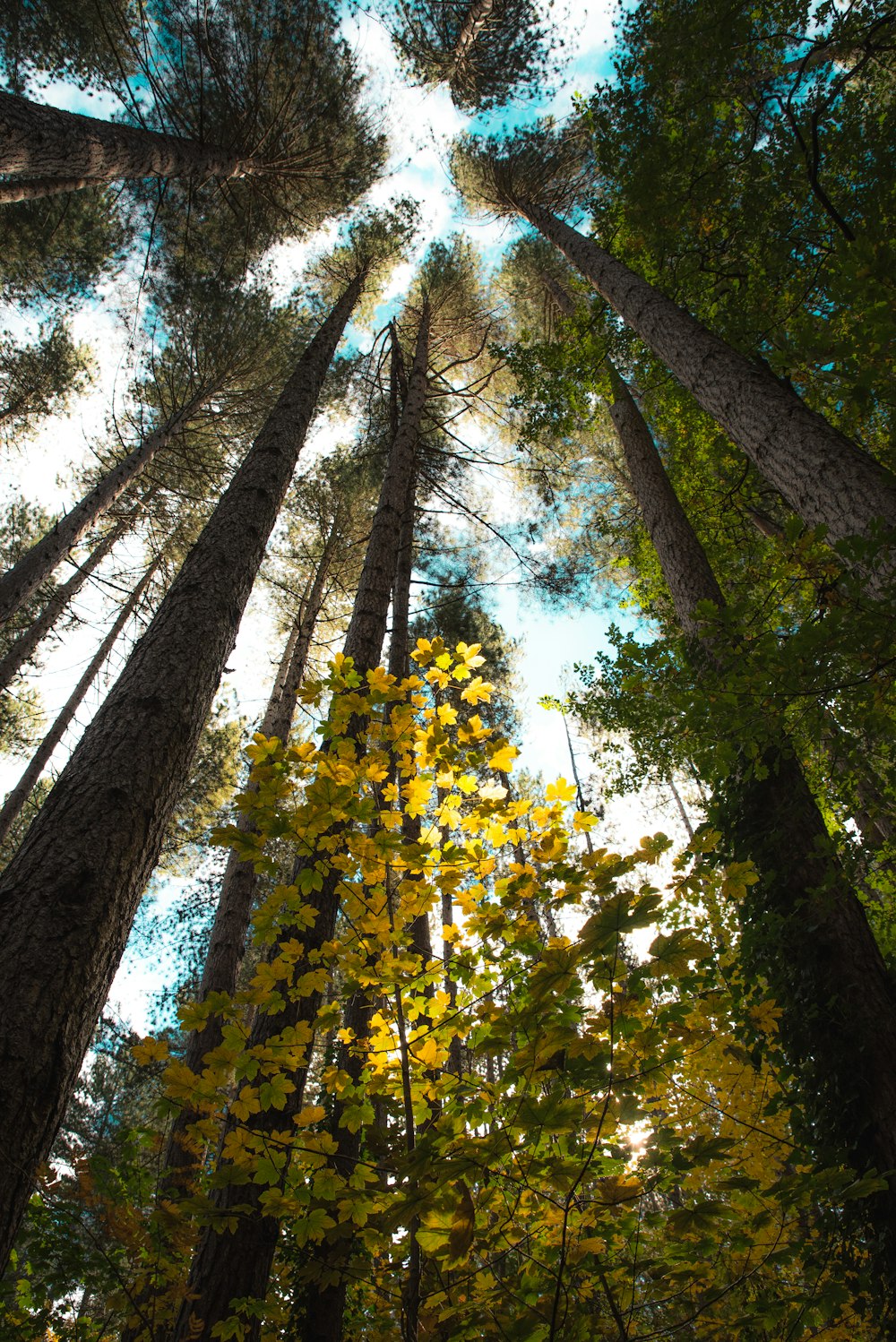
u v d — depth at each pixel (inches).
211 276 375.9
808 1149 96.2
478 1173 48.6
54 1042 63.9
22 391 427.2
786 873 120.2
